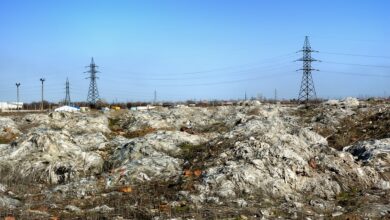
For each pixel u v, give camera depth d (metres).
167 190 20.58
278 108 51.59
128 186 21.77
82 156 26.91
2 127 41.03
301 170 21.08
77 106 90.44
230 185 20.00
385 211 17.48
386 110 41.72
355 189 21.00
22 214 17.25
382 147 25.92
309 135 27.53
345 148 28.09
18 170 25.30
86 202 19.66
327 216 17.19
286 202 19.03
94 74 94.81
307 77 77.25
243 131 26.17
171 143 28.80
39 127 41.28
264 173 20.81
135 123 44.88
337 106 48.25
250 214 17.23
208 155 24.00
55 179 24.75
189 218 16.58
